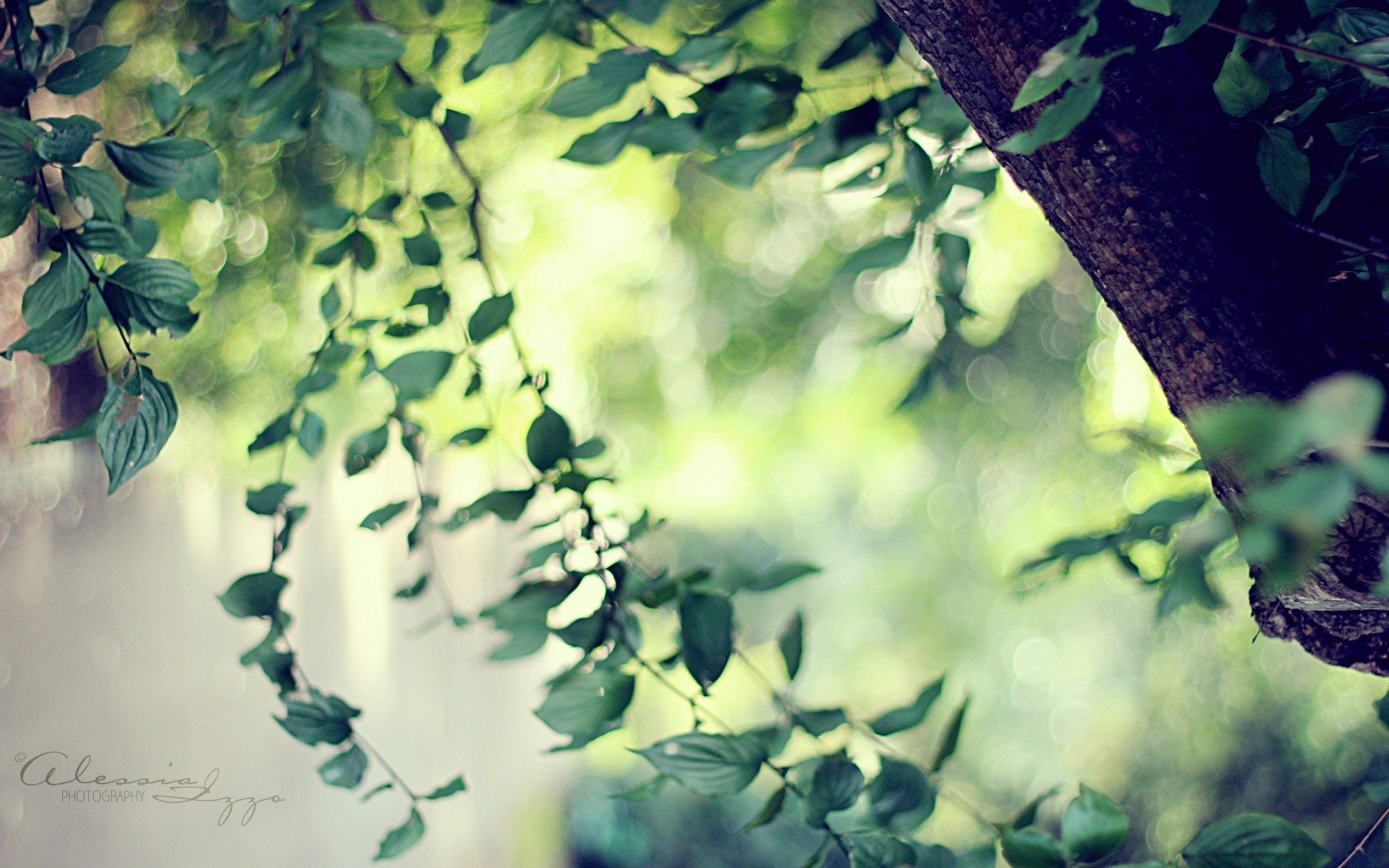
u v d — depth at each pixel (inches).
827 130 68.7
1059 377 283.1
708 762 65.4
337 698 68.6
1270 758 240.8
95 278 63.6
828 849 66.5
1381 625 63.4
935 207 73.2
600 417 343.0
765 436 369.4
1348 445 54.1
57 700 134.3
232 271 167.6
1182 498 75.0
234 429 189.8
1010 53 62.7
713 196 275.0
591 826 303.3
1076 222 63.4
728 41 67.1
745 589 67.4
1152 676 276.5
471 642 295.9
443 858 249.3
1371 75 59.3
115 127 148.1
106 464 63.4
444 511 274.7
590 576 67.4
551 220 244.2
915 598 421.1
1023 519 313.3
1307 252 62.5
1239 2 63.3
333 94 68.4
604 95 67.6
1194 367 62.5
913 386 79.6
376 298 122.5
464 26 72.9
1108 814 64.0
